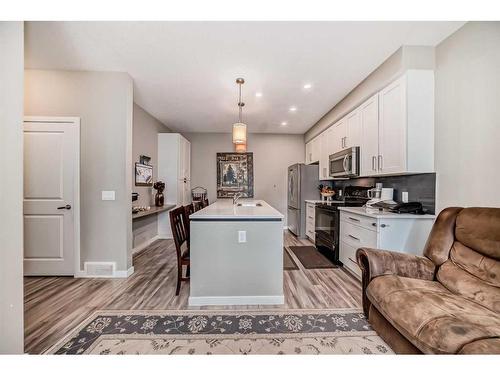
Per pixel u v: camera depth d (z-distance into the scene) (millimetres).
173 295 2365
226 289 2189
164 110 4254
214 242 2186
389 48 2346
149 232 4523
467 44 2002
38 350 1565
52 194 2826
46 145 2816
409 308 1324
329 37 2150
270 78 2961
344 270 3061
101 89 2836
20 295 1417
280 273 2211
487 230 1514
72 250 2842
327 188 4711
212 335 1723
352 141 3414
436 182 2354
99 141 2852
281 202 6047
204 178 5965
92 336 1710
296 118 4707
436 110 2330
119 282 2686
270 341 1657
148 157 4383
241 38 2172
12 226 1393
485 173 1881
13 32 1387
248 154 5996
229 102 3826
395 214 2459
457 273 1568
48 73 2809
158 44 2279
